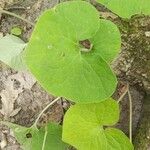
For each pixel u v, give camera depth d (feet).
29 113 1.80
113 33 1.51
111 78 1.48
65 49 1.48
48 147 1.70
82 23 1.48
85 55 1.50
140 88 1.76
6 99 1.80
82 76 1.49
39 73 1.47
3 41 1.70
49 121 1.79
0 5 1.83
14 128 1.70
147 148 1.69
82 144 1.57
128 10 1.54
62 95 1.48
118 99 1.72
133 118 1.78
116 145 1.58
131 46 1.69
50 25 1.47
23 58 1.65
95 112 1.57
